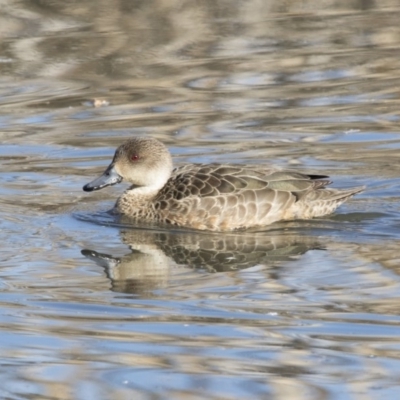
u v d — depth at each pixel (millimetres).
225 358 14594
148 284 17516
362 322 15695
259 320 15875
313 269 18062
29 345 15125
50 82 30516
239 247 19469
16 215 21344
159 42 33531
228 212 20703
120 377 14078
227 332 15461
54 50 32812
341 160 24156
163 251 19359
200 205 20828
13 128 26891
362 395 13484
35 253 19188
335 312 16094
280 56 32312
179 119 27297
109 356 14727
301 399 13398
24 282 17672
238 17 35906
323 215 21156
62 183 23359
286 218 20922
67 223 21000
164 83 30250
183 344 15109
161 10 36125
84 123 27219
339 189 21375
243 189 20812
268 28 34938
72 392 13695
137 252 19297
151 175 21750
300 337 15258
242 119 27188
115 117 27562
